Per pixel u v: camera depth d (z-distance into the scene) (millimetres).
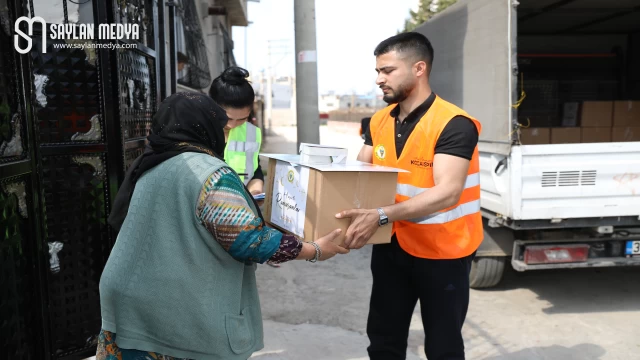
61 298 2867
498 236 4355
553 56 7703
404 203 2080
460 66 4949
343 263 5395
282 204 2178
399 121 2436
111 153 2916
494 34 4117
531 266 4012
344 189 1949
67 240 2859
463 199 2393
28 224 2336
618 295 4488
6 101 2150
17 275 2250
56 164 2775
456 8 5043
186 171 1613
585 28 7504
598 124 5797
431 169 2295
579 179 3867
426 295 2402
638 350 3445
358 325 3857
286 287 4684
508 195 3891
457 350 2408
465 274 2422
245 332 1718
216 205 1577
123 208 1774
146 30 3520
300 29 6805
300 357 3354
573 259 4012
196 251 1602
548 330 3775
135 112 3256
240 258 1624
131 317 1643
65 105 2775
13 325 2215
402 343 2592
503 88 3957
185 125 1689
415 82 2326
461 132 2207
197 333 1618
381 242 2096
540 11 6477
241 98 2949
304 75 6855
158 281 1599
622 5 6219
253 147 3191
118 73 2895
